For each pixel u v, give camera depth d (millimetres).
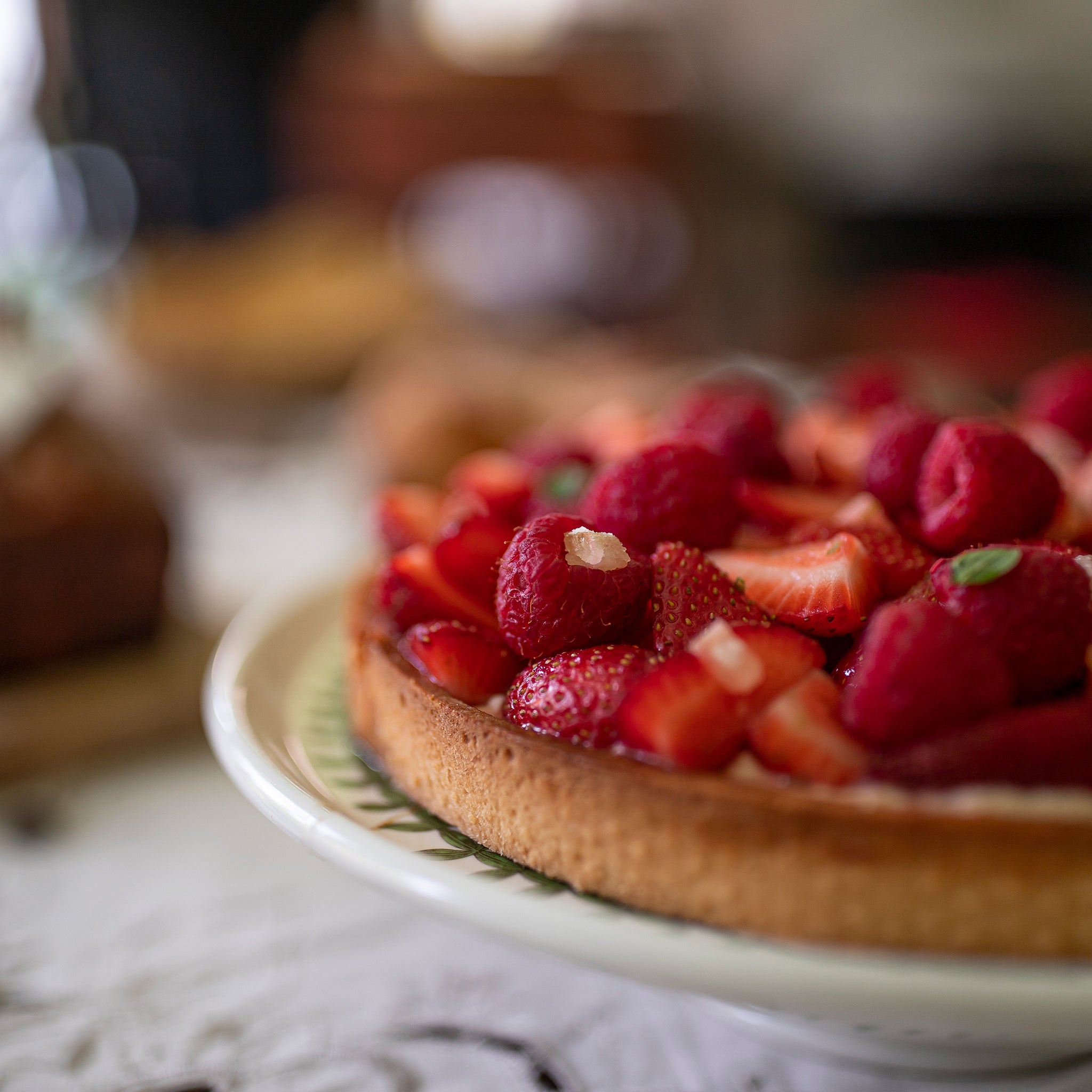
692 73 1816
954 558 407
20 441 558
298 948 457
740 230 1816
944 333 1487
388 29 1844
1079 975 379
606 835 402
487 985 447
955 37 1658
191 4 1597
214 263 1113
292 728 462
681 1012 438
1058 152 1635
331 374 971
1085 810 387
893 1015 377
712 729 401
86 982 447
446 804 427
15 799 512
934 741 390
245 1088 423
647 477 439
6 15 1506
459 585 453
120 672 557
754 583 428
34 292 725
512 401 765
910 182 1686
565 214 1767
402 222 1747
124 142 1591
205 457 961
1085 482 481
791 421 555
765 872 392
